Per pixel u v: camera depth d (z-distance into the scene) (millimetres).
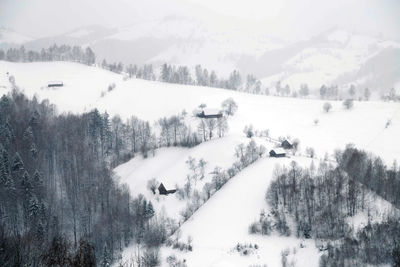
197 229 158375
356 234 137625
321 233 145500
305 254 135500
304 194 163000
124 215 169500
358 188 158250
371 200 157000
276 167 179125
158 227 157625
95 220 178750
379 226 136750
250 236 150125
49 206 181125
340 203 155250
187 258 136875
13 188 178250
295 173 171625
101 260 141375
